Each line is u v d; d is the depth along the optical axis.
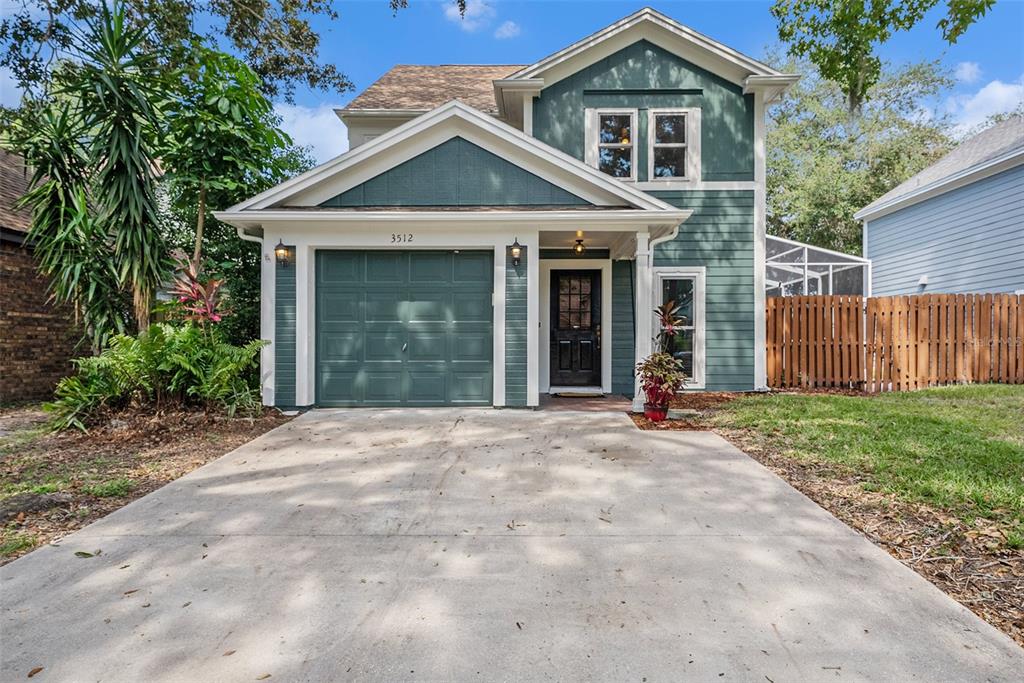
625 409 8.18
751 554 3.36
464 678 2.24
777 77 9.71
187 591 2.94
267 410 7.70
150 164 8.12
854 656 2.37
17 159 12.08
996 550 3.30
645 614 2.71
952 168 15.04
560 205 8.12
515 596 2.89
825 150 26.45
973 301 10.30
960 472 4.64
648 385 7.24
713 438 6.30
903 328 10.27
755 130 10.10
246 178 9.02
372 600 2.86
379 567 3.22
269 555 3.38
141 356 6.82
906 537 3.55
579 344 10.30
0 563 3.26
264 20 10.09
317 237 7.89
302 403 7.83
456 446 5.97
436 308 8.11
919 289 15.74
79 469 5.11
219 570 3.18
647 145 10.20
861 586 2.96
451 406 8.12
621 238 9.06
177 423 6.71
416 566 3.24
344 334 8.11
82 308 8.24
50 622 2.64
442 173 8.16
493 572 3.16
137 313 7.72
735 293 10.16
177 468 5.19
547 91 10.26
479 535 3.68
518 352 7.98
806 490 4.50
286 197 7.87
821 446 5.67
